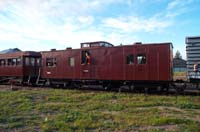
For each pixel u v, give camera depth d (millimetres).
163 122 10016
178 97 17031
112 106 13844
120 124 9969
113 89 22797
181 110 12891
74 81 24984
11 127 9914
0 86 28750
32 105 14664
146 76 20281
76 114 11789
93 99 16906
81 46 25656
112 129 9328
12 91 21719
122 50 21562
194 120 10469
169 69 19359
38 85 29219
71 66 24766
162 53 19641
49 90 22719
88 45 25266
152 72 20031
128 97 17469
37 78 29406
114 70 21938
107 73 22328
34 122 10602
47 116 11688
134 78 20844
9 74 31438
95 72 23078
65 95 18984
